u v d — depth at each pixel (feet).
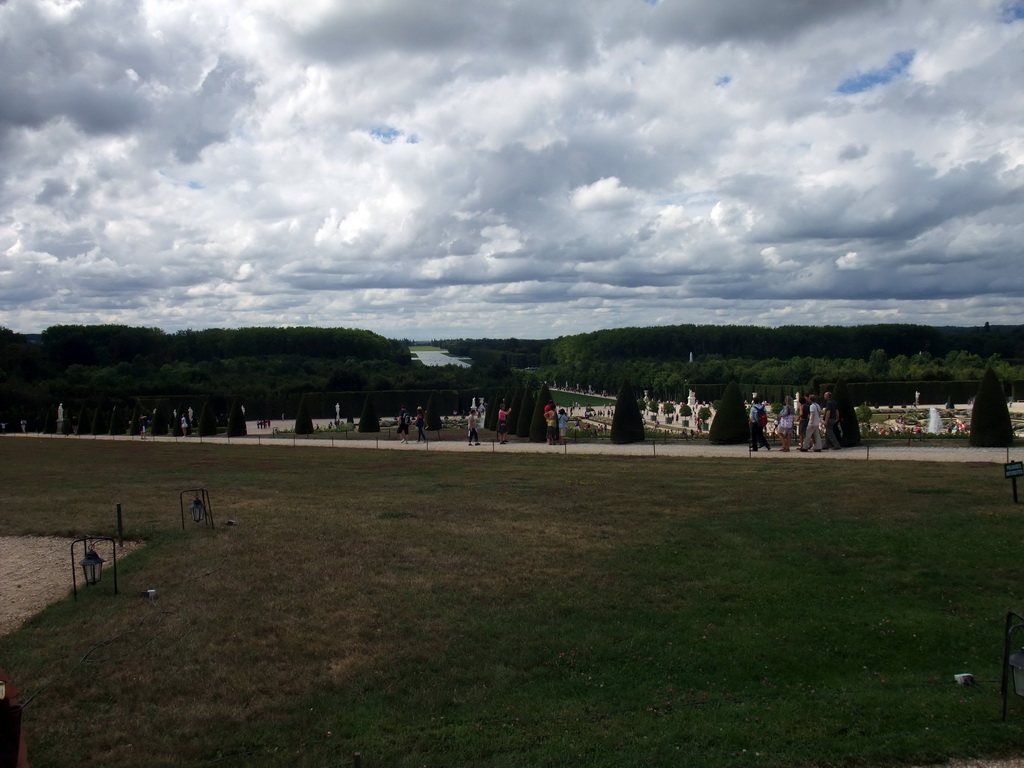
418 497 75.25
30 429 340.18
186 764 27.84
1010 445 101.40
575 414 303.07
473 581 46.55
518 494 74.64
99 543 58.65
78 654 37.11
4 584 49.37
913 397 313.73
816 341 526.98
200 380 398.83
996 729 27.68
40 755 28.48
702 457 101.71
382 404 373.81
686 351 553.23
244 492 82.64
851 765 26.20
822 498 64.23
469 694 32.94
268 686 33.83
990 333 536.01
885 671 33.78
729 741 28.09
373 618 41.09
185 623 40.60
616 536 55.67
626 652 36.42
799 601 41.55
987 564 45.29
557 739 28.71
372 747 28.68
